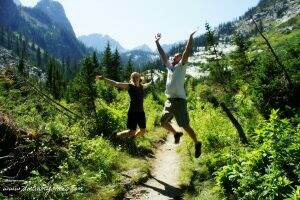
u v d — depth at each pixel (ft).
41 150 35.81
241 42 94.12
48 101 62.85
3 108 44.91
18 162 33.83
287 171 25.89
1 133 35.68
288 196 22.85
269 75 43.68
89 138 53.21
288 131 29.89
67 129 48.44
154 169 41.60
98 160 39.11
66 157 38.19
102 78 33.60
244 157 30.48
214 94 90.53
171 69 29.25
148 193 33.09
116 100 89.25
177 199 31.55
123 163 41.52
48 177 34.14
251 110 48.55
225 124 49.90
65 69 619.26
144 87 35.78
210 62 112.78
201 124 57.82
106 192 31.58
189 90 189.47
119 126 58.75
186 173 36.35
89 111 63.77
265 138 30.17
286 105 40.81
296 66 43.62
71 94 71.51
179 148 52.47
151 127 74.84
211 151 40.06
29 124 42.78
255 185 25.84
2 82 58.29
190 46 27.91
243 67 83.05
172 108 29.25
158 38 29.99
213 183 31.35
